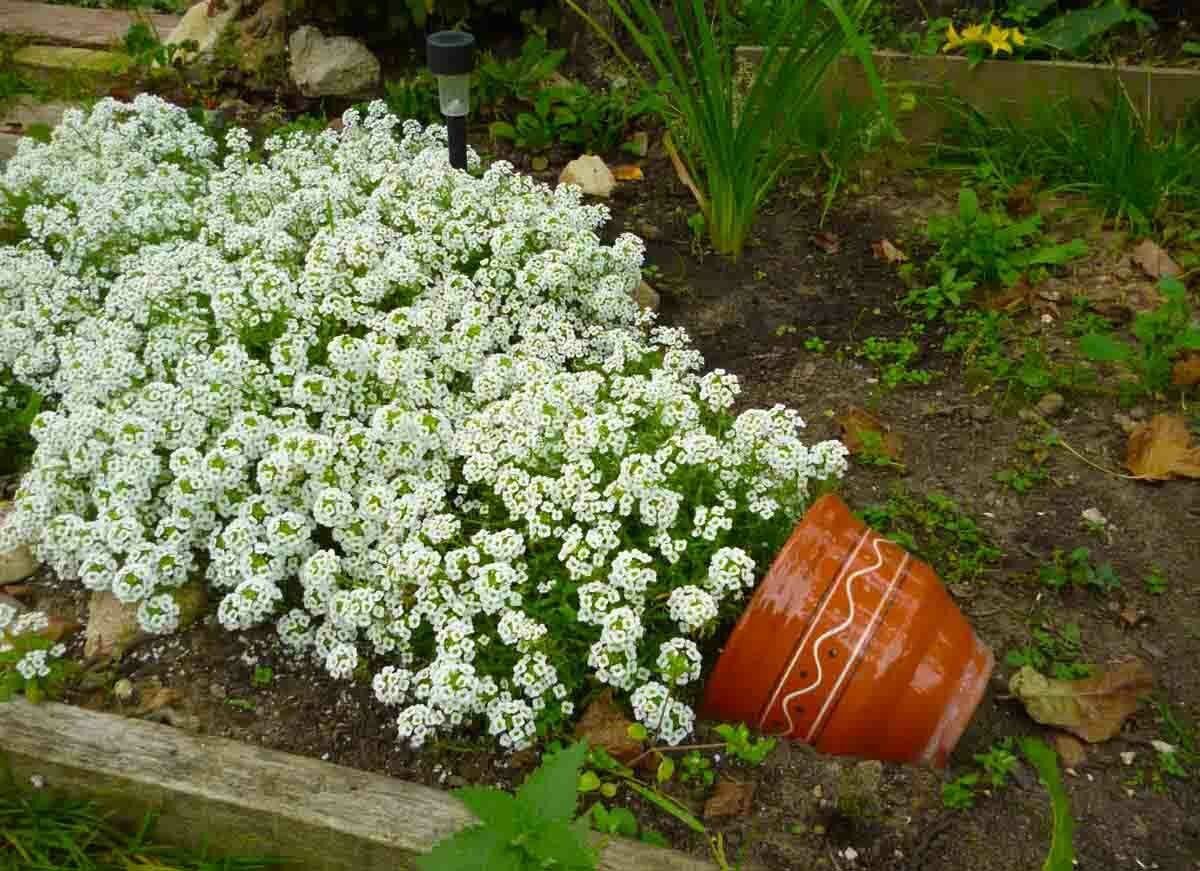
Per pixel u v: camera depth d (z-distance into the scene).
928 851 0.98
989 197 1.81
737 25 2.01
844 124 1.85
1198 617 1.19
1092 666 1.14
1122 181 1.72
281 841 1.00
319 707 1.13
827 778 1.01
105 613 1.20
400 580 1.09
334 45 2.08
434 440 1.18
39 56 2.28
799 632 1.00
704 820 1.01
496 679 1.09
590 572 1.05
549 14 2.14
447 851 0.79
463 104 1.60
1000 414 1.44
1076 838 1.00
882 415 1.44
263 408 1.24
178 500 1.13
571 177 1.86
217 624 1.21
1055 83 1.88
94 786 1.04
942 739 1.02
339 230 1.45
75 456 1.18
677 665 1.00
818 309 1.62
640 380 1.23
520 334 1.41
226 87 2.16
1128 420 1.42
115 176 1.62
